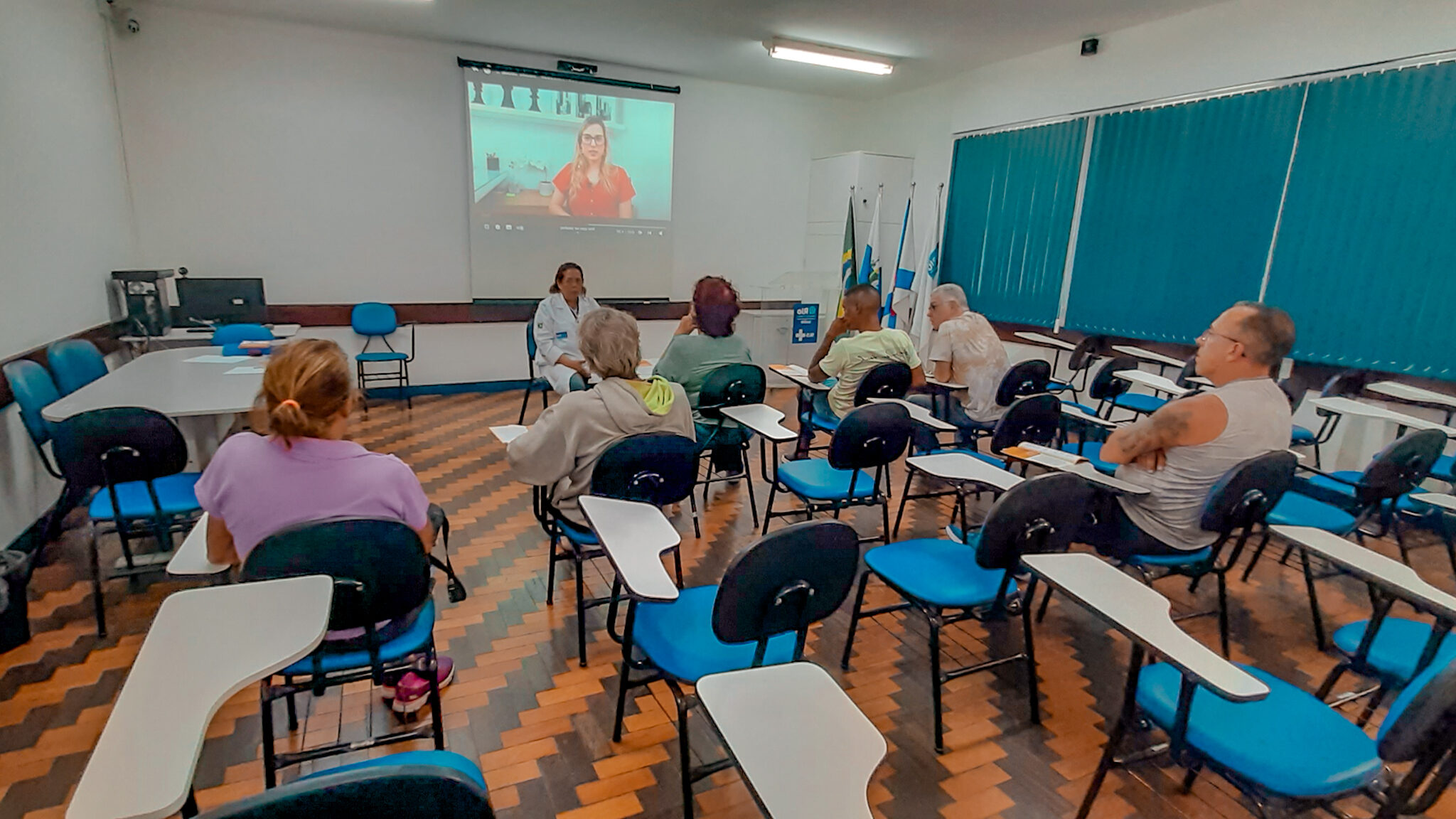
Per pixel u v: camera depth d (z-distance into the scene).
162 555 2.62
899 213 6.33
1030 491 1.58
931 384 3.51
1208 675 1.08
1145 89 4.33
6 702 1.85
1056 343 4.78
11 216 2.96
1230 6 3.85
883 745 0.93
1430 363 3.22
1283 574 2.89
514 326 5.82
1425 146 3.17
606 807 1.60
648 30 4.67
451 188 5.41
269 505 1.31
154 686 0.91
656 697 1.99
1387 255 3.33
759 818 1.59
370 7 4.35
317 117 4.91
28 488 2.86
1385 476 2.28
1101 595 1.33
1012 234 5.37
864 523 3.29
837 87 6.24
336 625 1.32
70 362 3.02
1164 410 2.03
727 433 3.03
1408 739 1.02
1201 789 1.70
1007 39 4.67
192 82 4.55
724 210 6.43
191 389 2.60
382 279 5.33
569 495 1.98
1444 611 1.30
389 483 1.39
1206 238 4.07
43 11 3.40
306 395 1.31
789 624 1.35
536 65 5.42
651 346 6.36
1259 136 3.78
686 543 3.02
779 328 6.55
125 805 0.73
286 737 1.77
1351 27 3.38
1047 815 1.62
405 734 1.54
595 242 5.91
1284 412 1.98
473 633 2.28
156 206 4.59
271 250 4.96
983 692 2.06
